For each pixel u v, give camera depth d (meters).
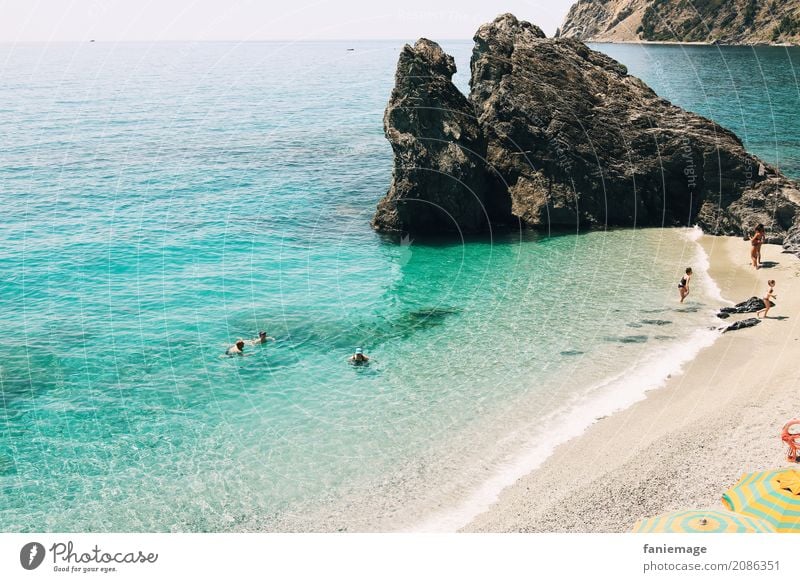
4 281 34.28
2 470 18.95
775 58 137.75
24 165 61.31
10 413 21.94
